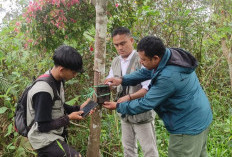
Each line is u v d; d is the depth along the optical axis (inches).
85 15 126.6
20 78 142.7
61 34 128.9
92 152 103.6
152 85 85.0
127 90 106.2
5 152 123.9
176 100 82.8
